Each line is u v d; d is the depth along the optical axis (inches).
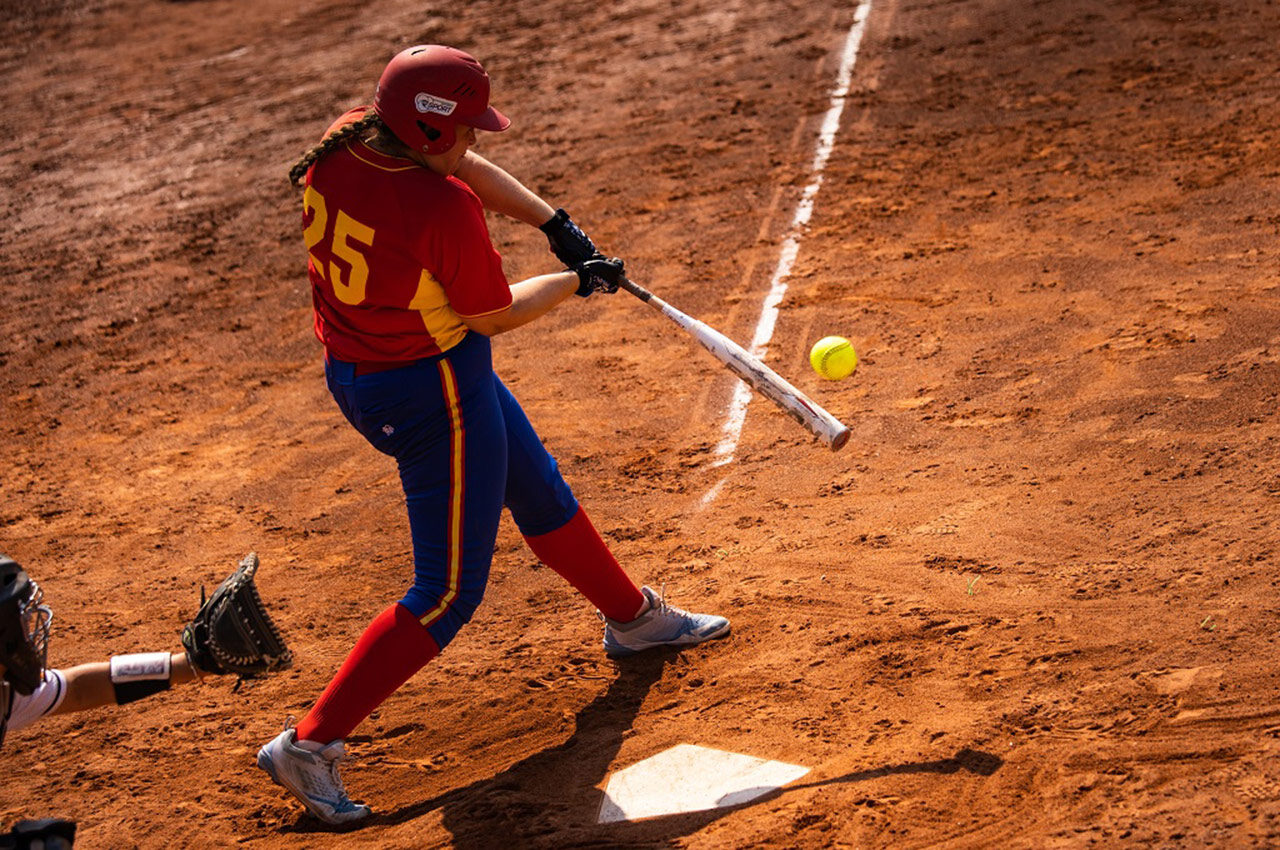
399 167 490.9
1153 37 1592.0
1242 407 775.7
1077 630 589.0
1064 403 838.5
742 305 1124.5
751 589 694.5
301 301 1368.1
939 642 607.2
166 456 1054.4
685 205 1396.4
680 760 556.7
